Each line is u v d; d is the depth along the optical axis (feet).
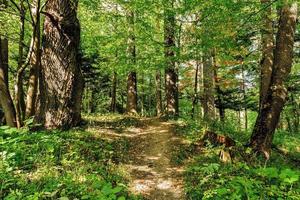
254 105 77.71
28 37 51.08
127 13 53.47
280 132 61.87
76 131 33.27
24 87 73.77
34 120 33.04
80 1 40.52
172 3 44.86
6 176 20.16
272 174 18.37
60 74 32.94
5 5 34.53
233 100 79.77
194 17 45.24
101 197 16.83
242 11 32.50
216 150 33.40
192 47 41.63
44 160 24.50
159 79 90.38
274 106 34.09
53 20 32.19
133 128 44.47
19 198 17.72
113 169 27.32
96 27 58.54
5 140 24.88
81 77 35.09
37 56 32.65
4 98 31.68
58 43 32.76
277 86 34.14
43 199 18.69
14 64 65.05
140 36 50.90
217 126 48.06
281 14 34.37
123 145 34.55
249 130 61.62
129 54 54.70
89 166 25.39
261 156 33.19
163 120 51.08
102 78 94.94
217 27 36.88
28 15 42.29
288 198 18.84
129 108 63.93
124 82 106.73
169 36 50.47
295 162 38.60
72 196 19.53
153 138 39.81
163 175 28.40
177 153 33.35
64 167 24.39
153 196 24.44
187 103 97.66
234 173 25.75
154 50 52.75
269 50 44.11
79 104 35.32
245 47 55.06
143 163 31.04
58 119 32.86
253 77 76.69
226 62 62.44
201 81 72.08
